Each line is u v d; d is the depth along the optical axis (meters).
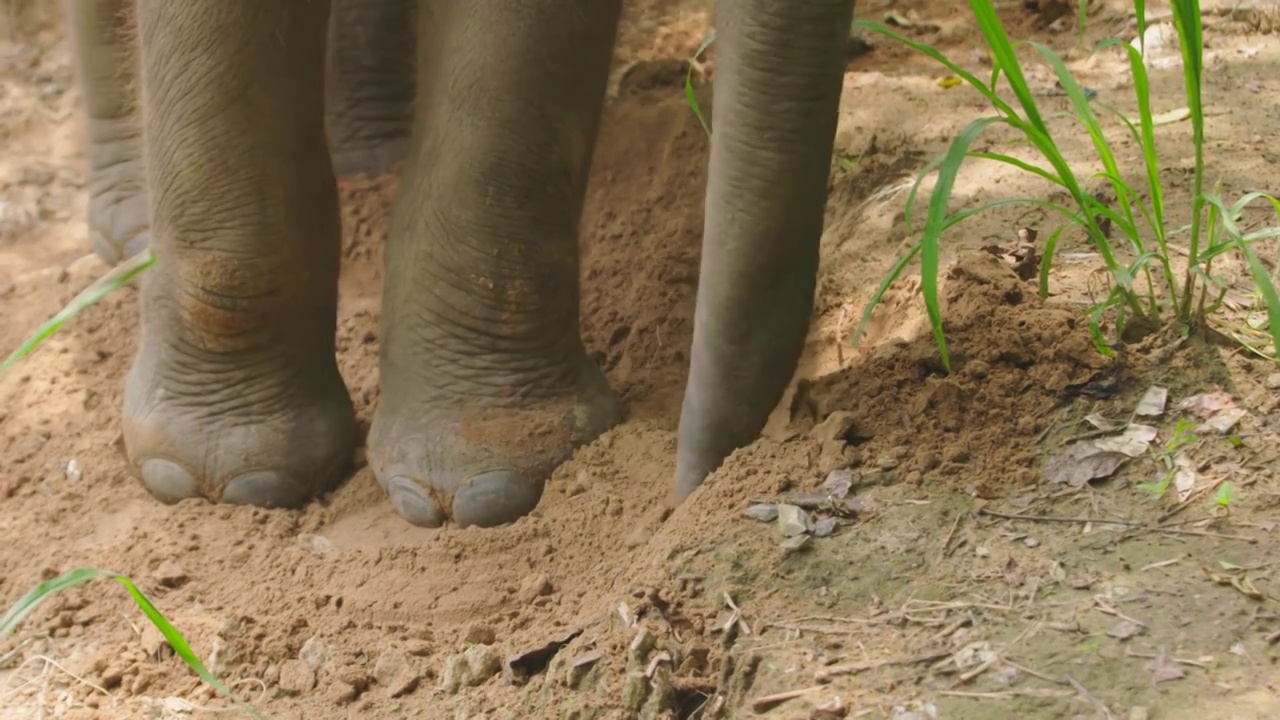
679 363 4.20
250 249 3.67
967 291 3.60
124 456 4.10
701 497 3.17
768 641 2.75
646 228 4.81
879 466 3.17
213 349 3.82
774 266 2.85
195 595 3.46
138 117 4.57
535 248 3.73
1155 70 5.14
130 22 4.64
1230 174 4.10
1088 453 3.07
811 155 2.70
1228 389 3.14
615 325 4.41
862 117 5.11
